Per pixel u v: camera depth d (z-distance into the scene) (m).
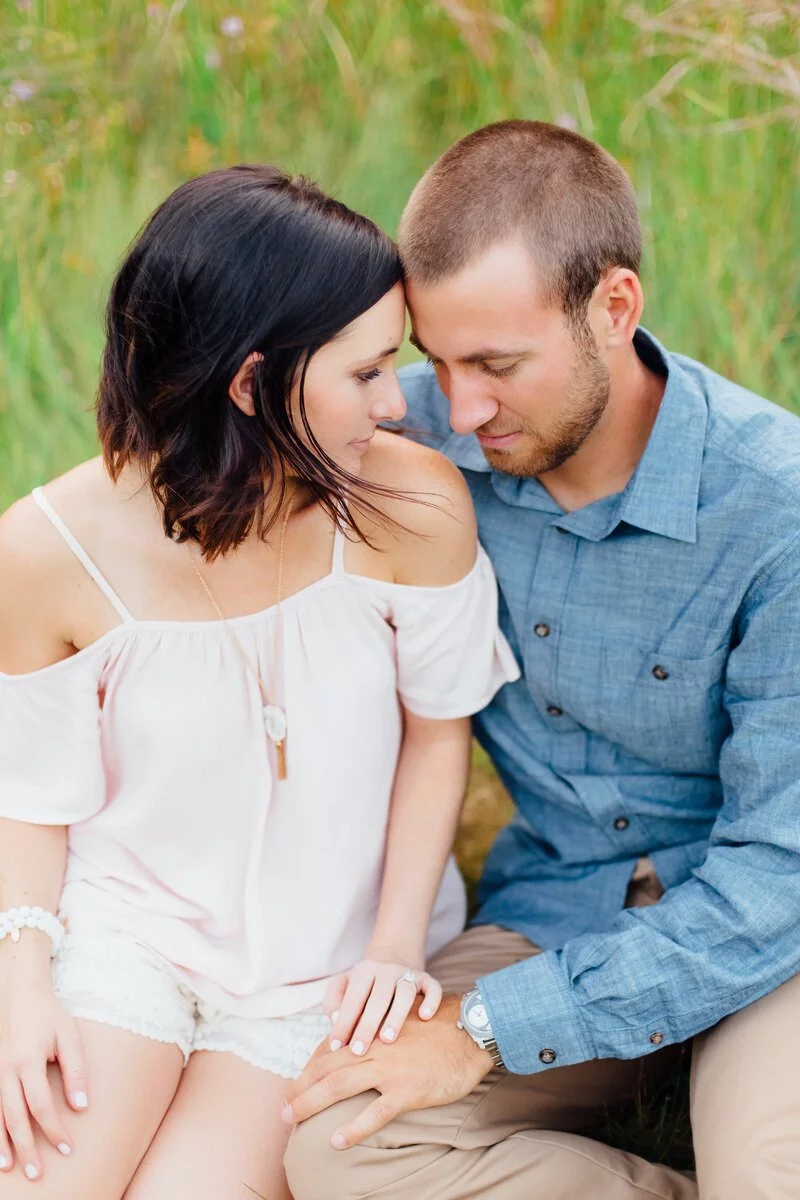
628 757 1.85
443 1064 1.58
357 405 1.51
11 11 3.05
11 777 1.68
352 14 2.98
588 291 1.55
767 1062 1.52
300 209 1.44
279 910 1.72
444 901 1.96
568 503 1.74
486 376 1.57
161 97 3.01
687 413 1.67
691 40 2.77
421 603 1.72
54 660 1.66
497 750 1.95
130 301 1.49
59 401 2.79
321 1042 1.66
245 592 1.63
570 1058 1.60
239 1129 1.60
